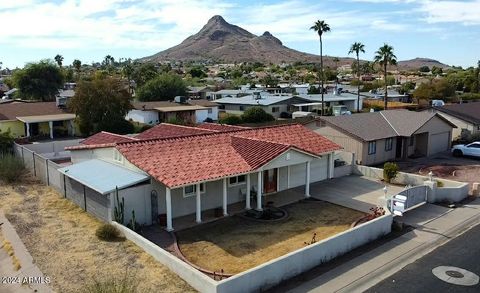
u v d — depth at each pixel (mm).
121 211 20203
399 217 22703
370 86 115688
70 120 53156
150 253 17078
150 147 23078
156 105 65125
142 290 14195
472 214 23281
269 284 14953
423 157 39469
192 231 20391
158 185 21359
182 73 182750
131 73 110875
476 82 103812
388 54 68750
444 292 14758
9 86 106938
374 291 14805
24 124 51000
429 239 19656
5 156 32562
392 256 17734
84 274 15406
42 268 15922
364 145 34844
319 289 14898
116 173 22000
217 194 23750
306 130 31141
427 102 83625
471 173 32750
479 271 16328
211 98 92438
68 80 118562
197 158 22938
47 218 21750
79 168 24156
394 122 39750
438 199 25500
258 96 75812
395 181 29562
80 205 23359
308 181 25922
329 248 17234
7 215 22109
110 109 51344
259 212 22625
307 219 22109
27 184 28797
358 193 26891
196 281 14328
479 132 46500
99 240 18641
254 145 25078
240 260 17109
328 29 76188
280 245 18656
